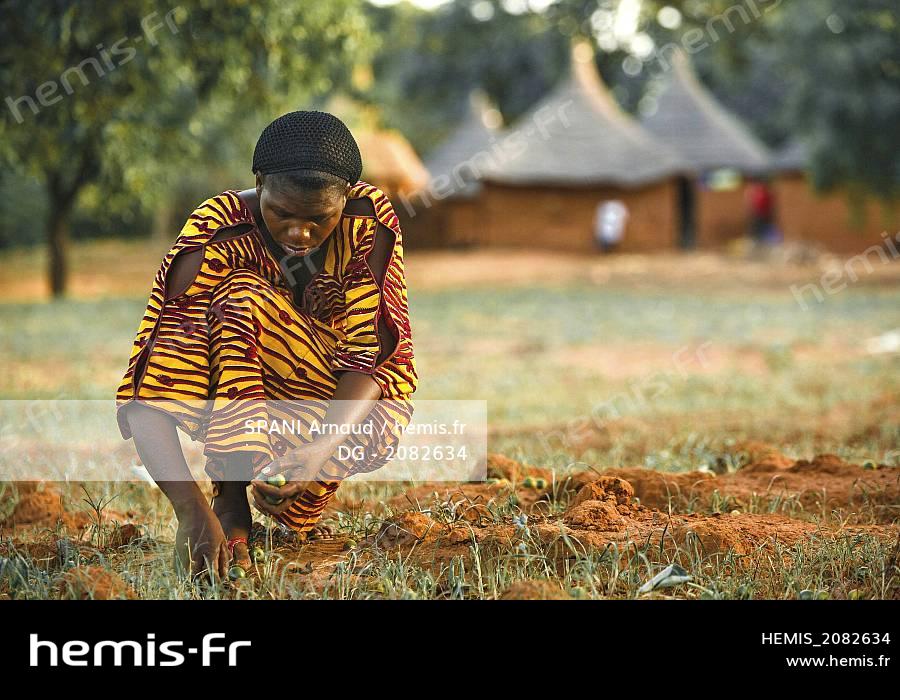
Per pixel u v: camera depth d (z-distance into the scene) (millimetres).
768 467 7312
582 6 63719
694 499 6211
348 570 4891
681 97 51031
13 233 52031
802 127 34281
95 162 18297
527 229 47469
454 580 4664
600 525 5410
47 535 5758
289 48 14734
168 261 4668
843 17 31750
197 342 4637
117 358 17766
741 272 38875
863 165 33500
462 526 5395
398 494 6871
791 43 33344
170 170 24859
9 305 28250
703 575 4805
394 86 62938
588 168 46562
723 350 19234
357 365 4746
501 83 67438
